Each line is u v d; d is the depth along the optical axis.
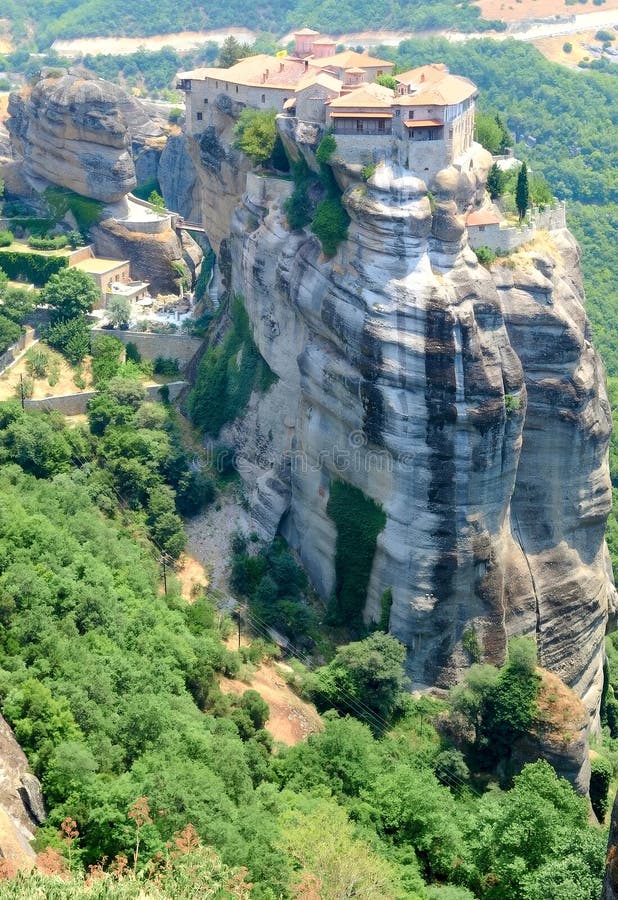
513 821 115.69
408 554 139.75
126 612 127.75
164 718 112.50
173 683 122.06
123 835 98.50
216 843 100.19
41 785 102.81
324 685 135.88
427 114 137.88
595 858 109.62
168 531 151.00
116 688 115.19
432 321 135.50
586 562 152.12
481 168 146.88
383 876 105.00
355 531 143.75
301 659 141.62
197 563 150.75
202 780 106.25
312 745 125.75
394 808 119.94
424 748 134.25
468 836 119.00
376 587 143.50
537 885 108.38
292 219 152.00
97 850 98.38
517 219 148.12
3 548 124.19
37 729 106.12
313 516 149.38
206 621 137.62
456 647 141.75
